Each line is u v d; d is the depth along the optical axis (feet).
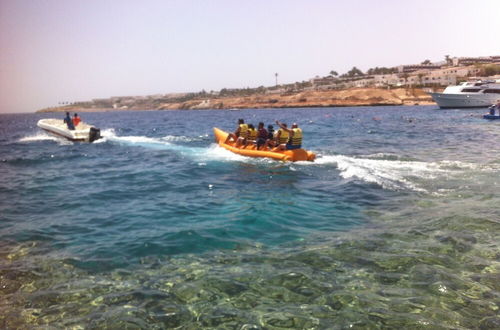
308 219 20.80
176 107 627.46
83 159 46.03
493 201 22.99
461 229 18.33
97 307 12.19
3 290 13.34
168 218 21.39
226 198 25.84
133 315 11.69
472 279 13.50
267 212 22.02
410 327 10.88
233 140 49.29
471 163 36.17
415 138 62.59
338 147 52.80
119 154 50.24
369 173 32.68
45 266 15.21
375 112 198.80
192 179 32.63
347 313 11.60
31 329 11.15
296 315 11.56
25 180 33.40
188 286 13.37
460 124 90.63
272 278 13.82
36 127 134.10
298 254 15.93
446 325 10.94
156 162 42.63
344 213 21.84
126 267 15.01
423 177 30.55
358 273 14.10
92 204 25.05
